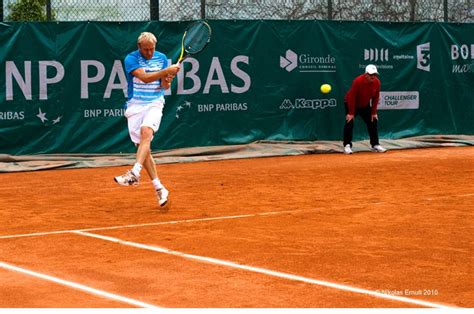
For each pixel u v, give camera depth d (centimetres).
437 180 1276
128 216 952
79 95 1614
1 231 859
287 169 1460
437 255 725
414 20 1986
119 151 1639
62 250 758
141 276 652
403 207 996
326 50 1817
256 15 1823
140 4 1733
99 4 1719
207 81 1703
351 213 953
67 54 1606
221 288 613
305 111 1797
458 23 1978
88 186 1259
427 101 1938
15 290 609
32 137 1584
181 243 785
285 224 883
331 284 624
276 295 593
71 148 1608
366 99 1738
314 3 1888
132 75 983
